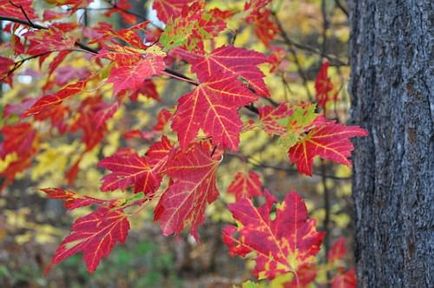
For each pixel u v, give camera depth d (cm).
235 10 91
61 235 303
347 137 76
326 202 133
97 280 339
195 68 73
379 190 86
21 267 292
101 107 111
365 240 89
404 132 83
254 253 87
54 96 73
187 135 69
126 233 76
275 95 147
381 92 87
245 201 89
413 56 83
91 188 215
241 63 74
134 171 78
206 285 326
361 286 90
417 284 81
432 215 81
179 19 72
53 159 154
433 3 83
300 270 90
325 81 104
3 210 287
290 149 77
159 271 356
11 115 117
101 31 83
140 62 69
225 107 69
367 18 90
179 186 74
